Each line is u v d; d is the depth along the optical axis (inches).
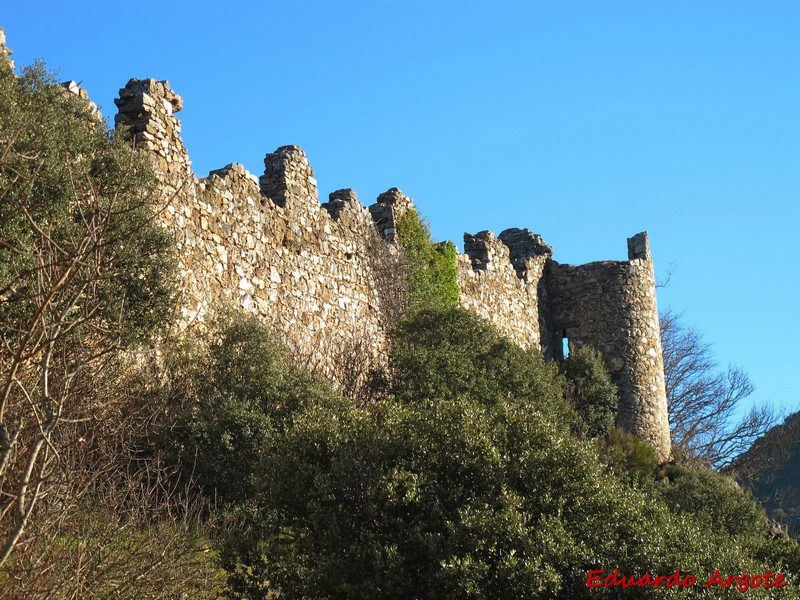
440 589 382.3
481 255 1198.9
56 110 550.9
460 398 468.4
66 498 354.3
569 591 382.3
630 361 1277.1
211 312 701.9
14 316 435.2
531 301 1278.3
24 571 324.8
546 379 820.0
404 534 400.2
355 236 939.3
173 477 528.1
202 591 406.9
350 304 904.9
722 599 390.3
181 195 691.4
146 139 666.2
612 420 1156.5
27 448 349.1
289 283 816.3
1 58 533.0
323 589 399.5
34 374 386.6
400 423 440.8
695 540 421.1
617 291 1299.2
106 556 354.0
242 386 596.4
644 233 1344.7
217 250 725.9
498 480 413.7
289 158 853.8
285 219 827.4
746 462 1680.6
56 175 492.7
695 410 1768.0
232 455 547.5
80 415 400.2
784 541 606.5
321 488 413.4
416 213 1043.3
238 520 511.8
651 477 976.3
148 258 558.6
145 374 567.5
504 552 387.2
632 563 390.6
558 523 397.7
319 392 609.3
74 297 285.7
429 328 816.9
